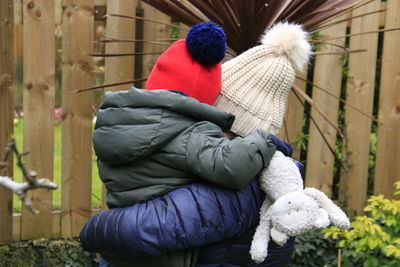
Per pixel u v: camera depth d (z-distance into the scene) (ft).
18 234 10.53
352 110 11.46
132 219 4.89
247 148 4.81
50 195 10.63
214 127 5.10
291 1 7.98
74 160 10.70
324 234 10.28
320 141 11.50
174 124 4.97
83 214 10.84
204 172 4.85
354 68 11.30
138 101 5.00
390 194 11.62
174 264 4.92
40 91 10.32
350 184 11.61
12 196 10.39
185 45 5.35
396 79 11.32
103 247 5.10
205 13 8.25
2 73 10.07
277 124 5.61
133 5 10.55
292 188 4.97
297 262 11.05
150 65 10.91
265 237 4.97
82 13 10.41
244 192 5.10
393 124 11.47
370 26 11.12
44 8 10.17
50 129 10.44
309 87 11.66
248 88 5.54
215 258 5.10
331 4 8.49
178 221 4.81
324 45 11.22
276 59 5.66
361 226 8.98
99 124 5.13
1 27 9.98
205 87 5.25
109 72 10.66
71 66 10.47
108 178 5.24
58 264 10.67
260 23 7.87
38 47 10.23
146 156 5.04
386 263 9.46
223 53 5.24
